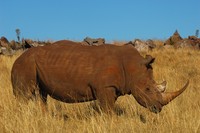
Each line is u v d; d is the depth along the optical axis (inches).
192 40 1808.6
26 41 1691.7
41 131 544.4
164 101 601.3
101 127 539.8
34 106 621.3
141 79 613.9
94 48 646.5
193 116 624.1
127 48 645.3
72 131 570.9
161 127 567.8
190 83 1060.5
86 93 634.2
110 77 618.2
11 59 1419.8
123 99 761.0
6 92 753.6
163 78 1089.4
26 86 658.8
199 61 1408.7
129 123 570.9
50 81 643.5
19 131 533.3
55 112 657.0
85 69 625.6
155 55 1530.5
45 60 646.5
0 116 605.6
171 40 1903.3
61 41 679.1
